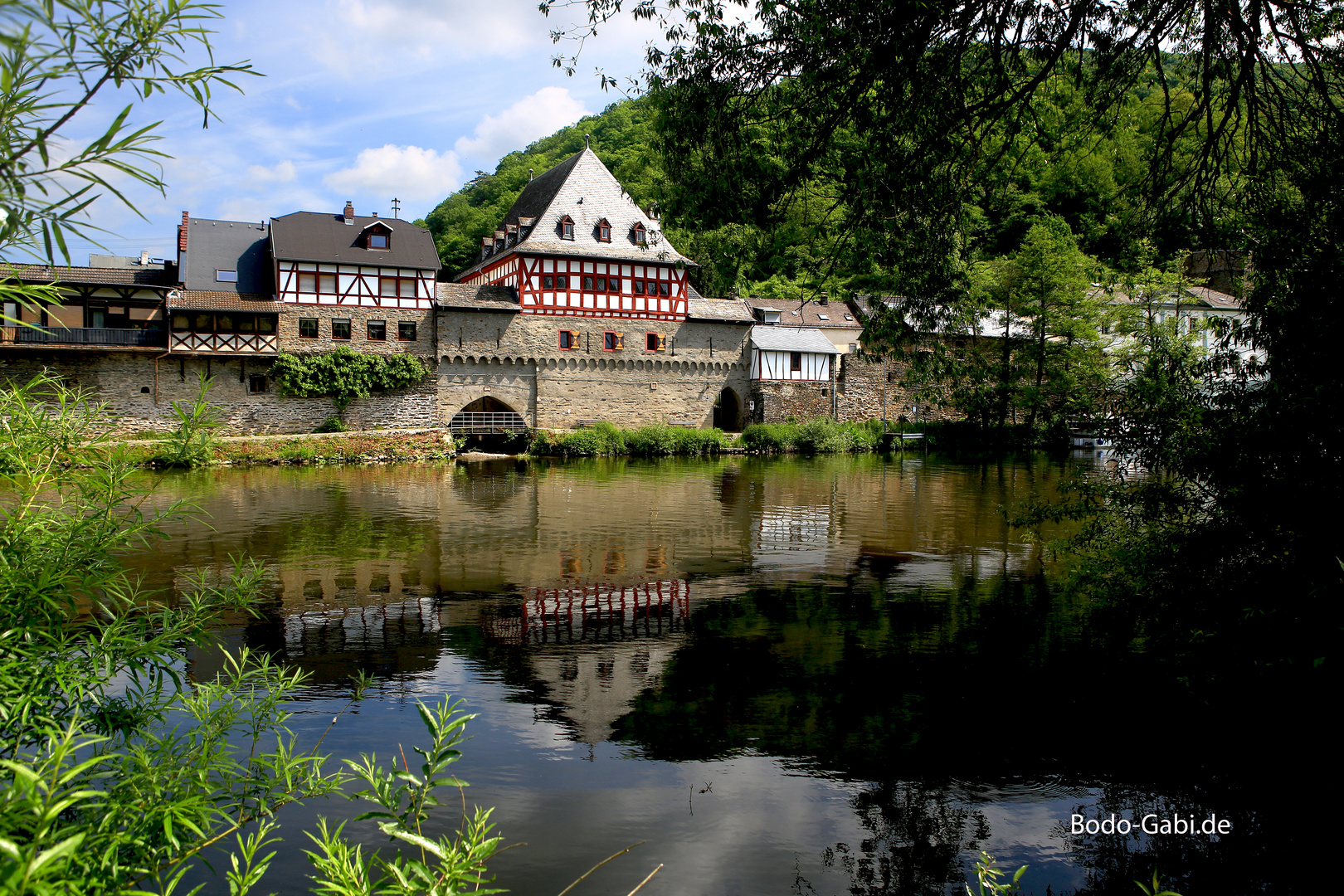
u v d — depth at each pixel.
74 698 2.45
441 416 38.41
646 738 6.61
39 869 1.34
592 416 41.75
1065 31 6.61
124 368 32.16
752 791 5.77
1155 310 32.97
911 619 9.91
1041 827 5.32
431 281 37.78
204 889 4.20
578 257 40.75
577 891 4.55
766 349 44.22
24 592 2.39
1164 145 7.99
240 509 18.23
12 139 1.38
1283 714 6.05
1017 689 7.61
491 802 5.51
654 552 14.03
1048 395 30.92
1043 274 33.56
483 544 14.51
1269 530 5.75
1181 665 6.89
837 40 6.40
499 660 8.42
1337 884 4.58
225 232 37.03
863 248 7.88
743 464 32.44
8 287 1.73
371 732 6.48
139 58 1.50
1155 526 7.27
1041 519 8.62
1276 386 5.80
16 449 2.52
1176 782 5.82
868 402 46.66
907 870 4.84
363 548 13.94
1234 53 6.95
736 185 7.71
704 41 7.14
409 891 2.20
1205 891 4.56
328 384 35.16
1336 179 6.25
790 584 11.74
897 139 7.20
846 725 6.85
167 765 2.44
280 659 8.27
